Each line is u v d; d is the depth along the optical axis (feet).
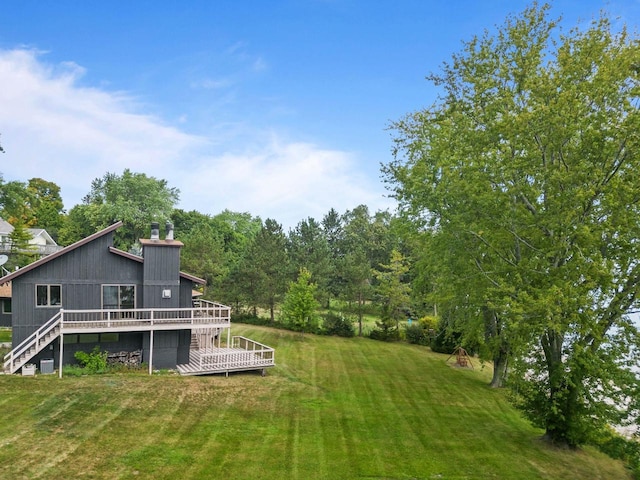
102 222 202.49
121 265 72.90
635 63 46.85
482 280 63.67
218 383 68.80
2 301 94.07
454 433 55.47
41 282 67.72
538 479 43.62
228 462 42.60
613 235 47.85
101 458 40.83
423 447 50.19
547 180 50.42
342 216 257.34
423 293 103.04
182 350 75.97
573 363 46.19
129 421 50.16
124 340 72.33
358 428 54.80
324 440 50.14
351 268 135.03
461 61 67.87
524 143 52.54
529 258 57.72
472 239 63.46
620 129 45.11
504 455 49.21
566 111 48.47
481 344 81.20
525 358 53.16
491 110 57.06
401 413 62.03
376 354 106.93
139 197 205.36
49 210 236.43
